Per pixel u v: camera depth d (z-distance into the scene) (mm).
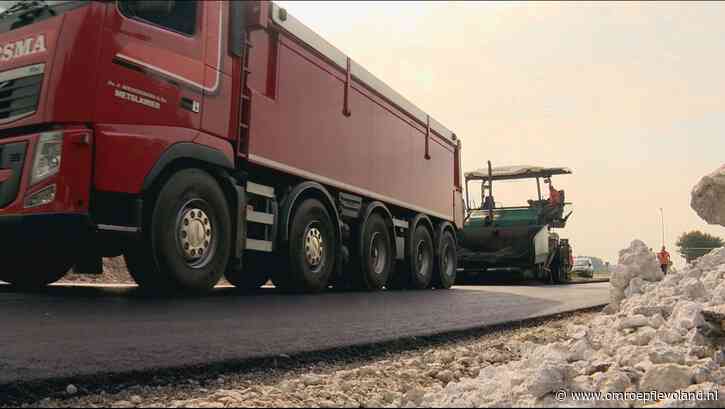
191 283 6035
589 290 11375
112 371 3014
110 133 5406
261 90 7137
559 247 19062
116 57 5535
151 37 5863
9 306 5066
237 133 6695
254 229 7191
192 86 6203
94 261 5969
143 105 5727
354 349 4105
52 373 2922
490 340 4840
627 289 5637
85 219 5215
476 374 3451
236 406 2551
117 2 5590
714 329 3361
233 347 3742
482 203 19281
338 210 8648
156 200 5766
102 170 5328
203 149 6223
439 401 2443
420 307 6777
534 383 2318
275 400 2668
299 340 4148
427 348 4410
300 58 7809
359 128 9172
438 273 12016
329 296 7645
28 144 5391
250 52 6961
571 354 3305
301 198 7883
